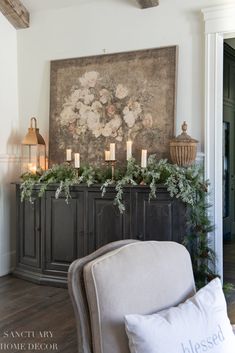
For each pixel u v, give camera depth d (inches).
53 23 190.1
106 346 55.4
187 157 152.2
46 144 191.9
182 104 163.3
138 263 60.7
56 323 127.8
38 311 138.3
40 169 181.0
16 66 198.5
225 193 260.4
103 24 178.5
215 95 156.0
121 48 174.9
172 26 164.7
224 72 246.1
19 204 178.7
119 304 56.4
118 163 173.2
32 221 173.8
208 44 156.1
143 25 170.2
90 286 56.8
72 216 162.9
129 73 171.9
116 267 58.3
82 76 182.2
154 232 147.3
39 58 193.9
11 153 193.8
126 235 151.6
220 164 156.5
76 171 162.9
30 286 167.2
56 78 188.2
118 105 174.1
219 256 155.4
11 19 191.0
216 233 155.8
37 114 195.0
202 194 149.9
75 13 184.7
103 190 153.6
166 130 164.1
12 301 148.3
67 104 185.6
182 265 66.9
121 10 174.6
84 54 183.0
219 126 156.3
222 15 152.9
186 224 143.9
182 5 162.7
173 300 62.8
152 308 59.7
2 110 188.4
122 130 173.2
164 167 149.3
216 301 61.2
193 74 161.2
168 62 164.2
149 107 167.6
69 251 163.9
